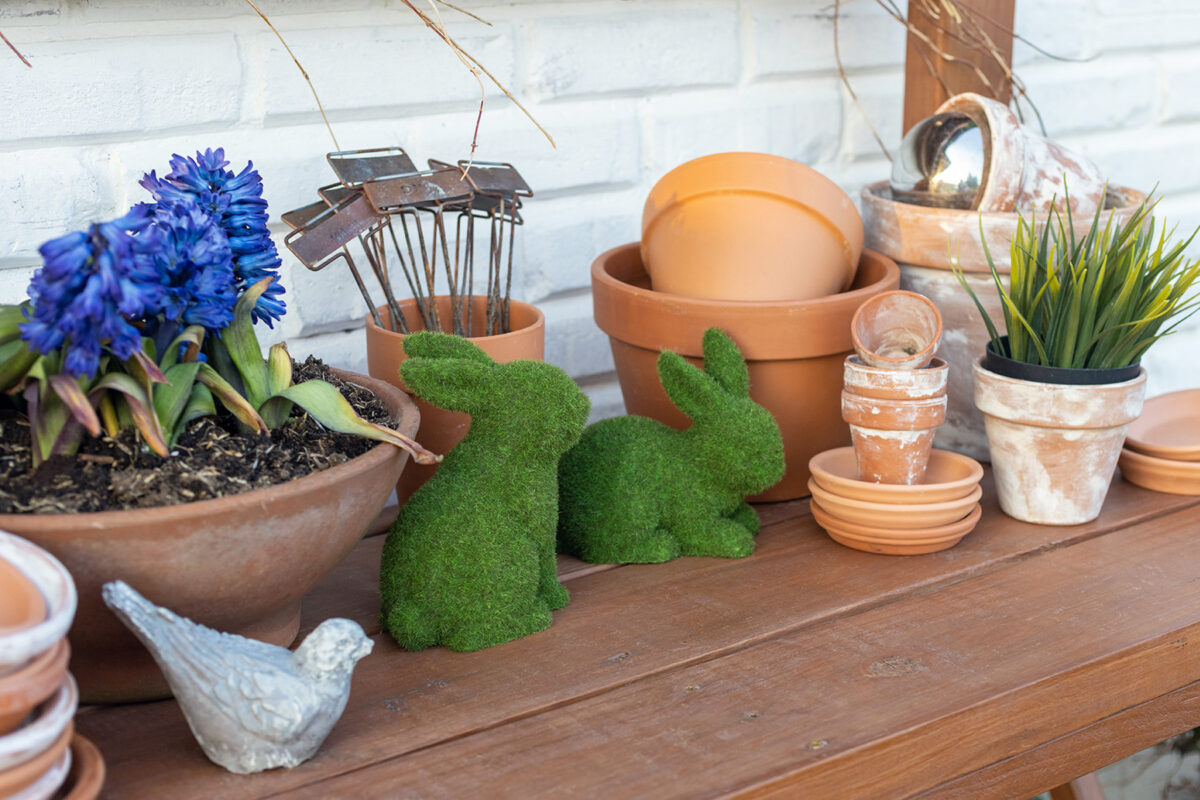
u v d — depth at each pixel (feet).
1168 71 8.25
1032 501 6.08
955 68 7.09
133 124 6.08
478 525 5.47
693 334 6.00
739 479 5.87
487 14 6.55
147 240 5.00
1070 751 5.42
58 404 5.06
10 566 4.79
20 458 5.11
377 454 5.21
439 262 6.66
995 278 5.93
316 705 5.00
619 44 6.81
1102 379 5.91
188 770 5.04
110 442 5.12
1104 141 8.18
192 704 4.98
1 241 5.97
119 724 5.19
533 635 5.54
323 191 5.90
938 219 6.26
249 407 5.23
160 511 4.91
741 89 7.12
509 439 5.51
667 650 5.46
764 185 5.99
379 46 6.40
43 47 5.92
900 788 5.16
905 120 7.26
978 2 7.05
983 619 5.59
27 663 4.68
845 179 7.43
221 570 5.02
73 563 4.91
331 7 6.31
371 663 5.42
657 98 6.95
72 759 4.87
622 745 5.11
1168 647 5.52
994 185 6.32
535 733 5.15
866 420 5.84
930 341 5.88
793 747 5.09
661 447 5.93
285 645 5.40
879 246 6.47
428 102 6.52
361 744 5.11
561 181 6.81
